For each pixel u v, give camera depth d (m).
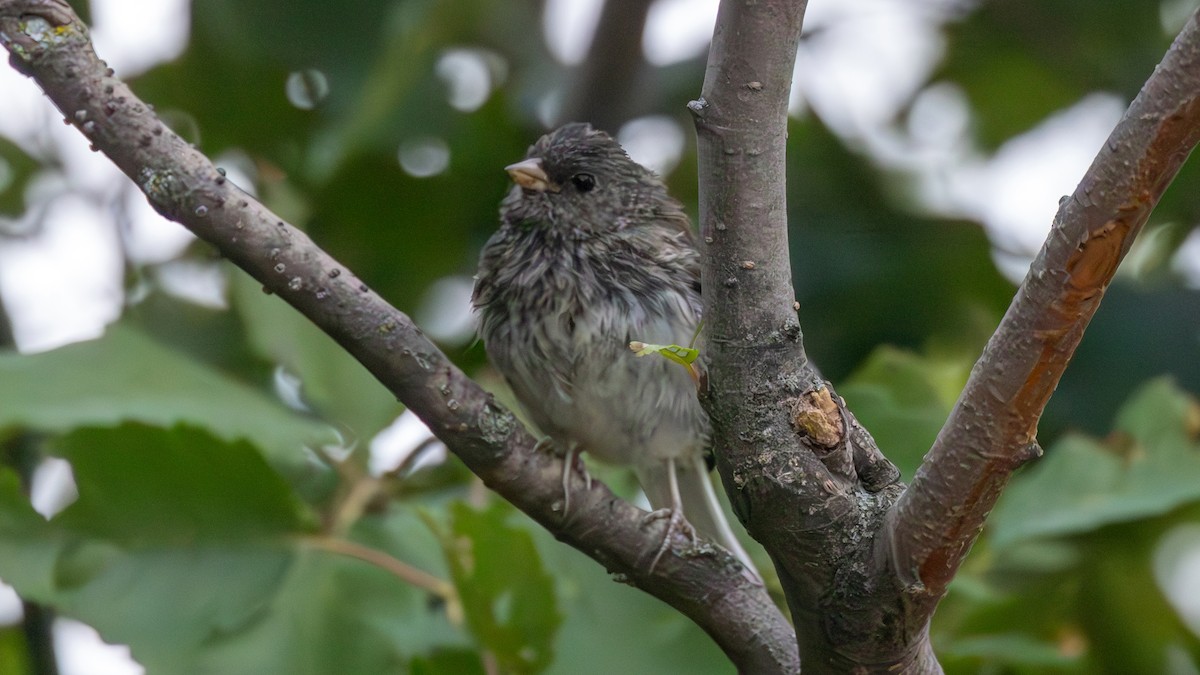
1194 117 4.16
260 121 9.68
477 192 9.95
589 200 7.98
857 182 9.70
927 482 4.77
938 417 7.57
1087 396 8.97
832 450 4.97
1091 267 4.37
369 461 7.05
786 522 4.98
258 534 6.48
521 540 5.96
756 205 4.85
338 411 7.08
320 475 7.50
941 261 9.42
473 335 9.10
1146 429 7.52
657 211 8.16
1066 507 7.33
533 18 10.41
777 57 4.73
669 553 5.61
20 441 8.15
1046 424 8.98
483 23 10.17
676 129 10.48
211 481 6.41
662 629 6.73
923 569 4.88
